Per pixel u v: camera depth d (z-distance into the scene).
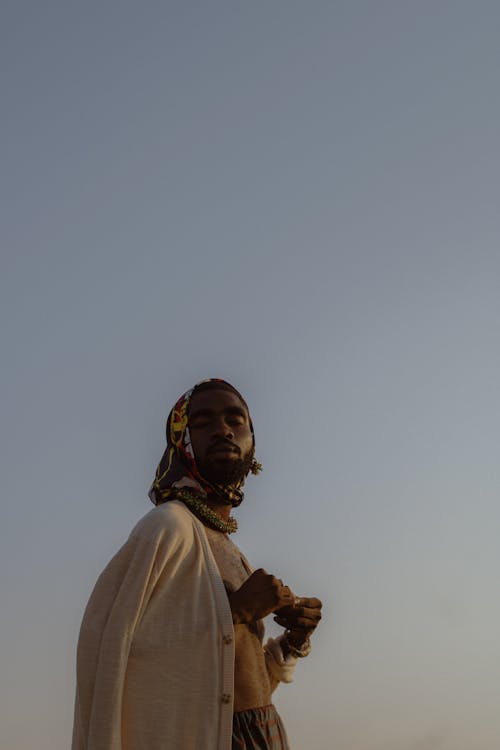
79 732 4.29
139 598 4.34
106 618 4.38
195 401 5.19
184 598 4.48
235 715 4.49
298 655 5.22
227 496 5.10
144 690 4.24
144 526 4.65
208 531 4.96
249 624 4.78
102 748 4.05
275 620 5.18
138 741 4.16
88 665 4.29
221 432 5.05
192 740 4.20
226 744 4.21
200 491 5.04
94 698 4.18
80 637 4.36
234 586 4.80
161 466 5.29
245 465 5.18
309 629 5.21
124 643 4.25
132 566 4.47
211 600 4.50
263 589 4.61
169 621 4.39
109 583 4.49
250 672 4.64
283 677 5.18
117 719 4.12
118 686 4.17
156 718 4.20
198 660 4.35
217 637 4.41
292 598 4.66
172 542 4.56
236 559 5.00
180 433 5.17
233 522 5.21
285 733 4.74
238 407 5.20
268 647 5.27
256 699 4.59
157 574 4.44
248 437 5.21
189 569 4.57
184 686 4.28
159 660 4.29
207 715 4.25
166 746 4.16
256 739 4.49
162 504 4.86
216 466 5.02
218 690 4.31
